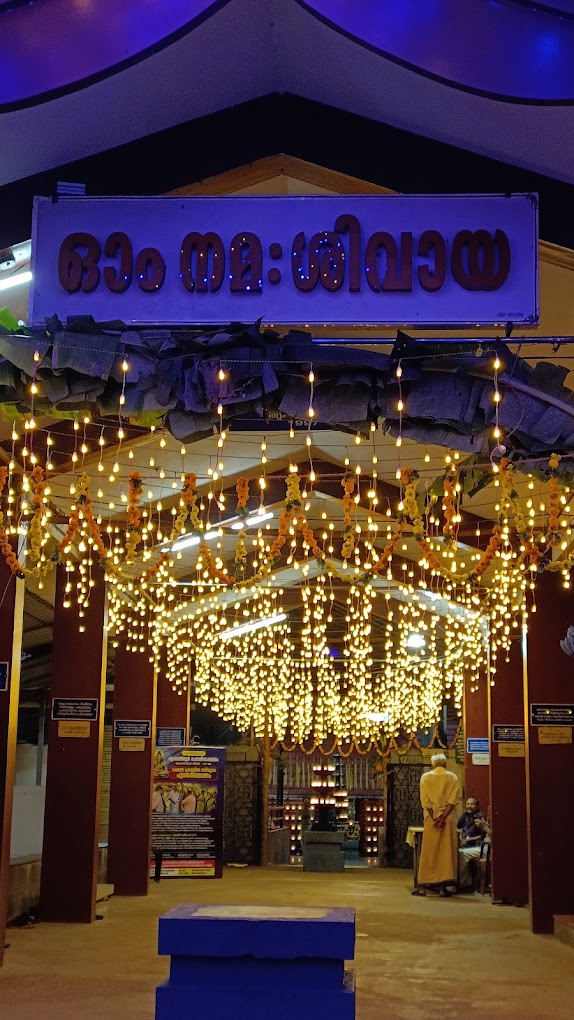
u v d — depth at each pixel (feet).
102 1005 23.76
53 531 36.76
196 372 16.46
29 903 38.42
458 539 40.65
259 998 10.03
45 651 62.69
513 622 42.73
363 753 65.72
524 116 17.44
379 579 52.31
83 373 16.21
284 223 16.72
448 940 33.88
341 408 17.01
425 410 16.97
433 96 17.69
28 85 16.25
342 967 10.13
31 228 18.52
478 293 16.55
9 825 28.78
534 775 36.78
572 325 23.13
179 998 10.06
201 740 80.53
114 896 45.70
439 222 16.67
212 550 46.91
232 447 33.96
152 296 16.69
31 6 15.66
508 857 44.04
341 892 48.55
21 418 17.85
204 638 61.46
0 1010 23.22
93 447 29.84
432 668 58.70
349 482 24.84
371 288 16.58
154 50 15.94
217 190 19.30
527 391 17.11
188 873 54.75
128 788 47.03
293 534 25.41
